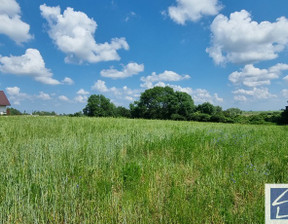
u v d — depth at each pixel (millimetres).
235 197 2684
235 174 3066
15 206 1992
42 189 2428
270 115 38469
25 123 8906
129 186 2785
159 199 2344
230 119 43406
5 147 4102
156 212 2219
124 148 4934
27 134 6035
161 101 59781
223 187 2729
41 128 7320
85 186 2578
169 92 62031
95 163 3475
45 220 1985
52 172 2918
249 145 5387
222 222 2051
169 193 2475
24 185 2504
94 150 4012
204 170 3373
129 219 1975
